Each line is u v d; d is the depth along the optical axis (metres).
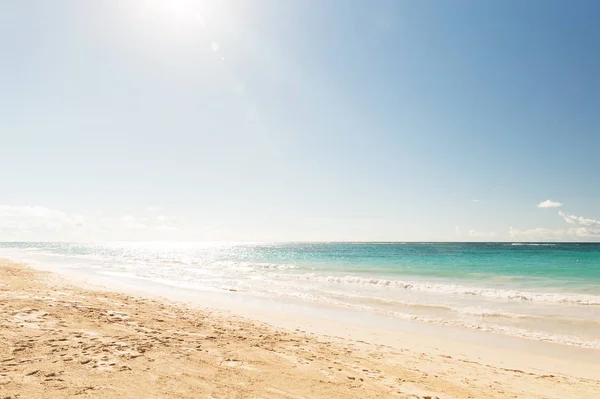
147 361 5.82
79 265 37.94
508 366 8.80
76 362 5.30
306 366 6.95
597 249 86.62
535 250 81.81
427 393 6.25
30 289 12.61
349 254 70.44
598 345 10.73
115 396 4.29
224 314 12.95
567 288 22.73
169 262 47.41
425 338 11.28
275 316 13.55
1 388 4.06
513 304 17.23
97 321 8.24
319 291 20.92
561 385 7.48
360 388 6.06
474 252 72.38
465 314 14.98
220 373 5.79
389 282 24.00
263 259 56.97
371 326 12.73
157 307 12.36
